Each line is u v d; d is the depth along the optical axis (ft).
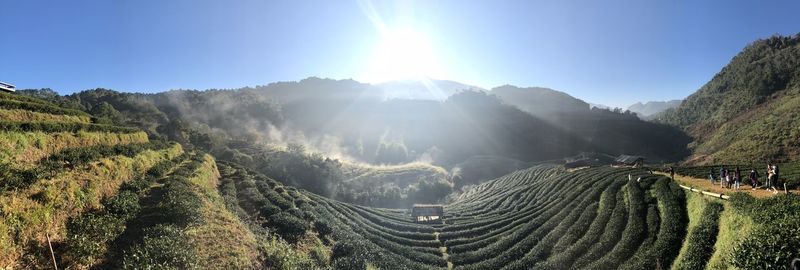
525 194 239.71
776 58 618.85
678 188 145.69
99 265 69.21
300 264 93.66
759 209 86.07
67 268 63.82
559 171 313.32
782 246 63.00
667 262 98.68
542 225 155.02
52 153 99.14
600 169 251.80
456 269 127.24
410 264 130.11
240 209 136.67
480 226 184.85
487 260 131.44
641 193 154.61
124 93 652.48
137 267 64.13
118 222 81.61
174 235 77.97
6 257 57.62
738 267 72.02
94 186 89.25
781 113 400.47
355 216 192.54
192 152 205.16
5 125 92.58
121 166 110.63
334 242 126.62
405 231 186.19
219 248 82.74
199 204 104.42
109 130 144.46
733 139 451.94
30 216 65.31
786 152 301.22
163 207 97.35
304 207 162.50
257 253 89.15
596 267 104.78
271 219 128.47
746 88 617.21
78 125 123.03
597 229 130.62
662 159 568.41
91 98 546.67
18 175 71.72
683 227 115.55
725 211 104.63
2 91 146.10
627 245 112.06
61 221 72.95
